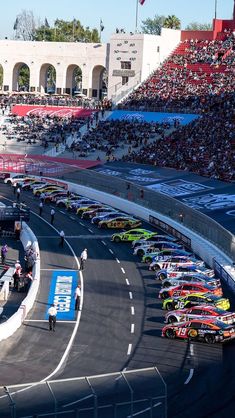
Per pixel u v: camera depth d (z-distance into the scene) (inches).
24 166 4694.9
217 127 4731.8
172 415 1483.8
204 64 5728.3
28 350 1886.1
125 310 2234.3
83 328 2069.4
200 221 3031.5
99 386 1296.8
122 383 1300.4
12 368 1758.1
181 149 4616.1
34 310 2214.6
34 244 2901.1
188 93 5369.1
